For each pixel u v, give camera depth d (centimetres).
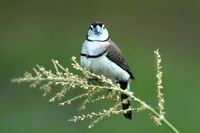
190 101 1506
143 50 2027
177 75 1752
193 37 2238
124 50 2022
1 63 1817
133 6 2350
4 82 1686
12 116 1464
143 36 2197
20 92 1573
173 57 1981
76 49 1970
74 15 2308
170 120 1408
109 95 544
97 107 1412
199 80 1719
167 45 2138
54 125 1404
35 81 527
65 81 525
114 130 1326
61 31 2172
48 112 1456
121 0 2359
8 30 2167
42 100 1511
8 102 1538
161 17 2330
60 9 2322
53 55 1903
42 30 2172
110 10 2339
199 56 2039
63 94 527
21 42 2020
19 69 1784
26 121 1433
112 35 2189
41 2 2334
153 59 1908
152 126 1327
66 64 1841
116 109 517
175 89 1602
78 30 2200
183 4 2359
